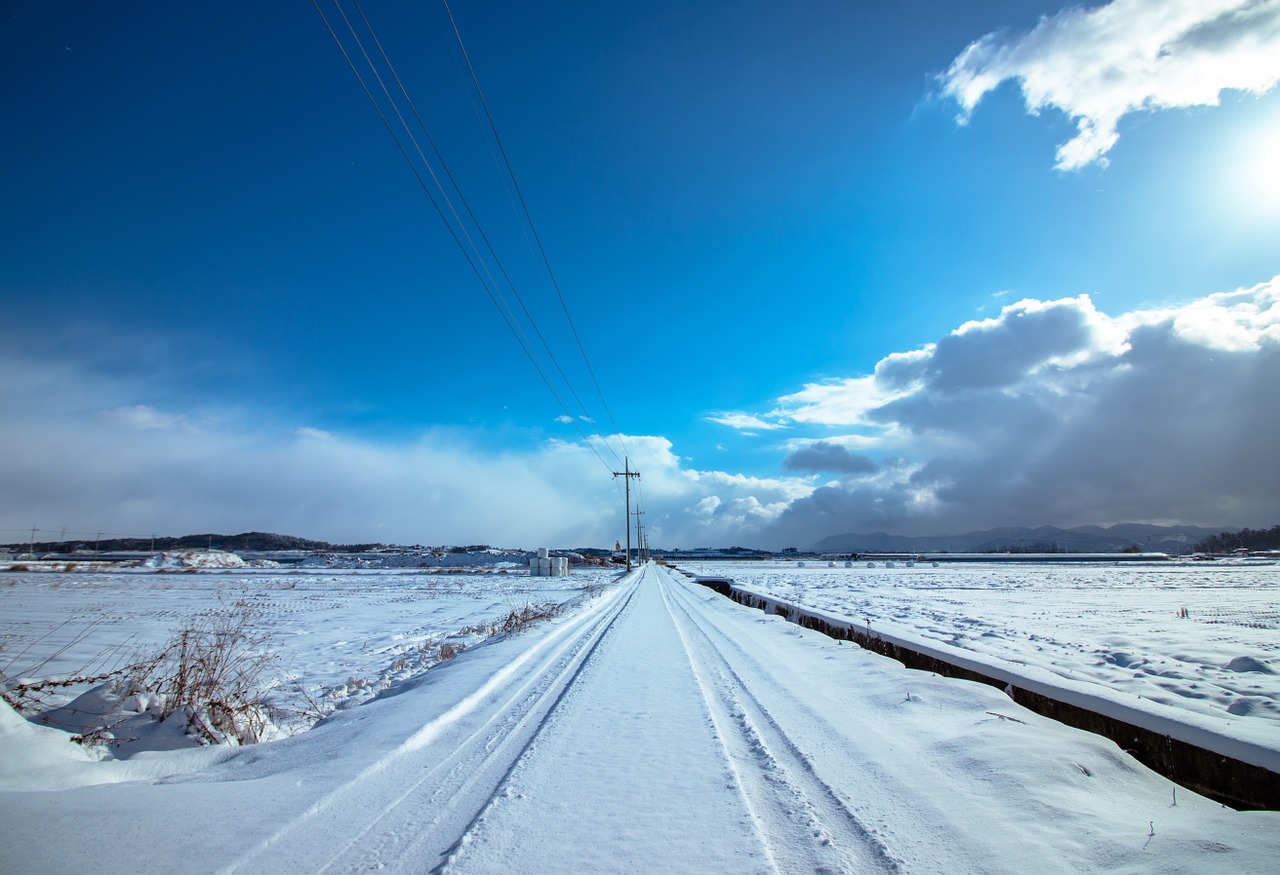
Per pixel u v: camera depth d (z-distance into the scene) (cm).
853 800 423
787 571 6794
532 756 518
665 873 320
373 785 448
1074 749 517
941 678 819
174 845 337
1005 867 327
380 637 1545
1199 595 2742
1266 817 400
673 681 843
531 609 1950
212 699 621
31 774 426
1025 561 11081
